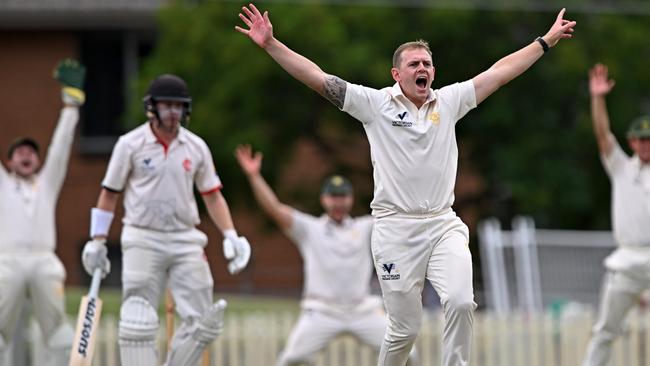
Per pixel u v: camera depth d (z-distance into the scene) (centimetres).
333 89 2673
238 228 8631
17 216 3703
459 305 2622
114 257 8275
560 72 6900
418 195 2670
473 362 4891
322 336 4084
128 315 3209
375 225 2734
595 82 4019
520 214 7050
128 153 3194
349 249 4116
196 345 3222
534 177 6981
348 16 6781
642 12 7131
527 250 5525
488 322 4878
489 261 5594
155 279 3231
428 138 2669
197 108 6756
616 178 4022
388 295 2728
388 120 2675
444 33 6838
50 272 3734
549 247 5534
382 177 2689
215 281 8556
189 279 3238
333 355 4738
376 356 4653
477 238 7662
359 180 7650
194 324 3228
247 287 8569
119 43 8744
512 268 5538
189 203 3247
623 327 4062
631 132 3978
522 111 7119
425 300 6581
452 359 2656
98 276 3222
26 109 8650
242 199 7000
